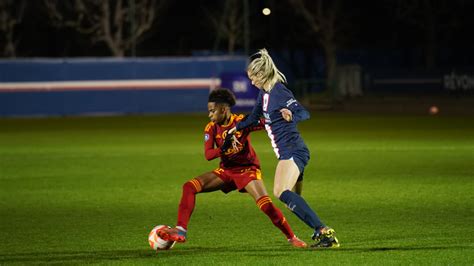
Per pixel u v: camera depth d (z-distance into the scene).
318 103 148.88
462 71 123.56
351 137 85.75
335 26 178.12
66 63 135.75
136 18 181.88
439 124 103.00
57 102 135.62
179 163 64.25
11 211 41.59
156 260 29.16
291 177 29.44
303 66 187.00
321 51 188.00
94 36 180.88
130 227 36.59
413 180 51.53
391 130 94.38
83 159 67.69
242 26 187.00
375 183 50.44
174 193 47.75
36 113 135.00
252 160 30.70
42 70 134.75
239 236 33.97
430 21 166.62
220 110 30.31
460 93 124.19
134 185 51.47
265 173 57.41
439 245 31.05
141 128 104.62
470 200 43.06
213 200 44.44
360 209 40.59
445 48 179.50
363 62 185.12
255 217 38.84
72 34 187.00
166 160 66.50
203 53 185.50
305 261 28.38
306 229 35.50
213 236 34.03
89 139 88.38
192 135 92.50
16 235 34.88
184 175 56.59
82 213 40.75
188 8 198.25
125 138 89.19
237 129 29.92
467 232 33.94
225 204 43.03
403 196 44.84
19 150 76.44
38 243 33.03
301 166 29.69
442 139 81.31
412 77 131.88
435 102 128.50
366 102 139.00
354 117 121.25
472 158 63.91
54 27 185.75
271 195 46.84
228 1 182.50
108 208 42.31
